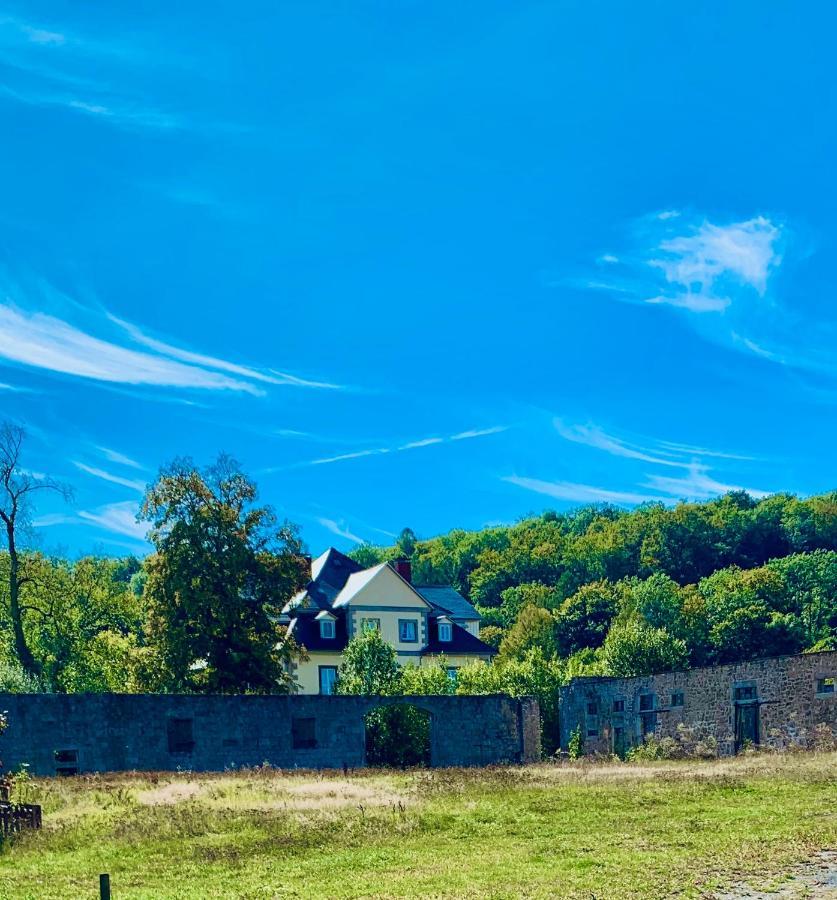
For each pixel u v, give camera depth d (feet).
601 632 364.58
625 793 99.91
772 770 110.52
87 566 208.03
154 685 181.16
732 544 444.96
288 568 189.47
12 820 88.43
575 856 71.72
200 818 90.79
